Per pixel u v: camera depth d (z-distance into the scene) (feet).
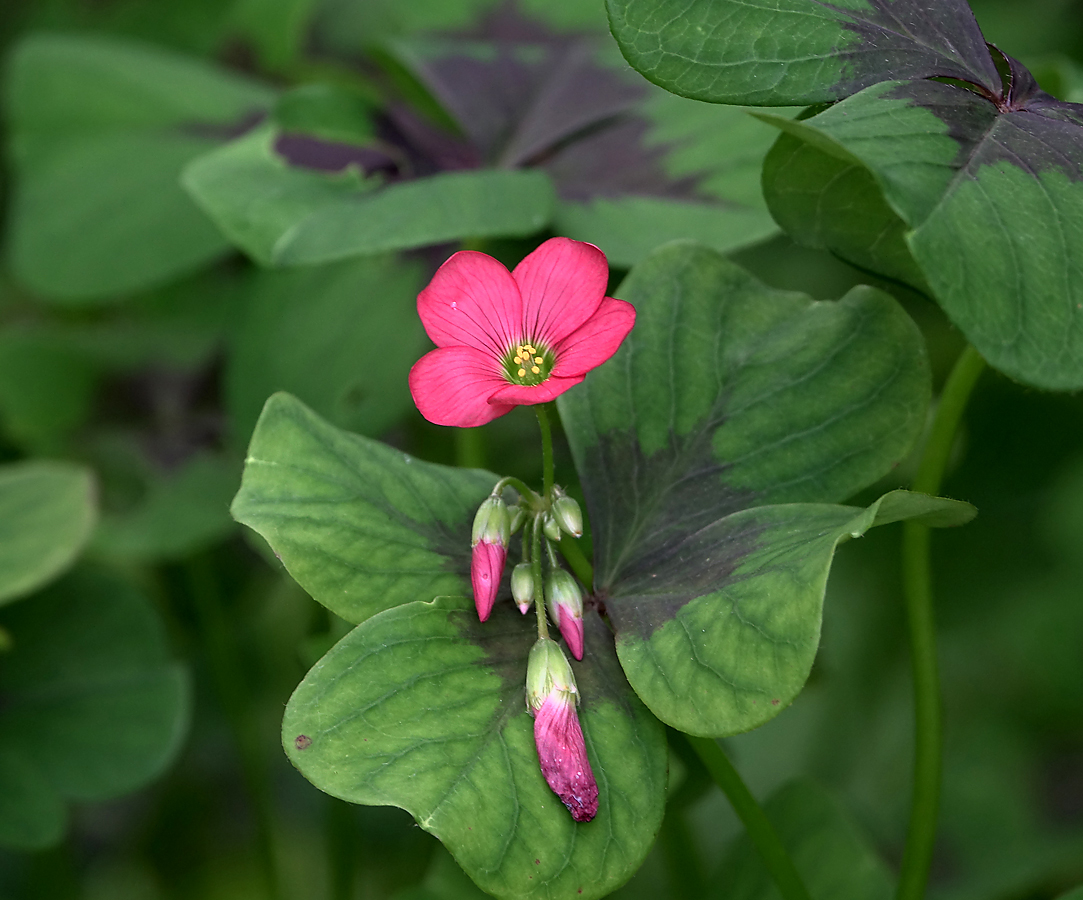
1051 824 1.66
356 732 1.14
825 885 1.36
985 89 1.19
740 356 1.24
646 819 1.14
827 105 1.21
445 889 1.39
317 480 1.20
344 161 1.46
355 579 1.18
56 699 1.48
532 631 1.18
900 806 1.75
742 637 1.14
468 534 1.21
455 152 1.49
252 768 1.70
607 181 1.42
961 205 1.12
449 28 1.64
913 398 1.22
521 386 1.16
